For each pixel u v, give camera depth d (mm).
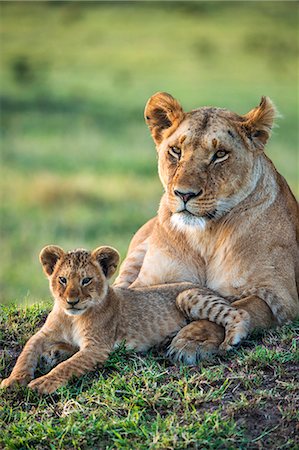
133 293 10898
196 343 10133
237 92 56625
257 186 10898
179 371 9789
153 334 10719
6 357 10711
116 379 9656
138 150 43000
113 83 59531
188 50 69125
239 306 10508
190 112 11000
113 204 32906
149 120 11281
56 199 33781
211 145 10484
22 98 54500
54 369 9914
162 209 11398
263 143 10906
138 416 8898
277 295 10719
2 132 46344
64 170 39000
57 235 28297
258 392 9062
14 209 32219
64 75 62125
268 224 10906
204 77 60969
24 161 40438
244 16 81125
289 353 9781
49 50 70500
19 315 11891
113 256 10602
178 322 10891
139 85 59125
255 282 10797
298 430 8422
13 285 23094
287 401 8883
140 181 36750
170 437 8453
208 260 11117
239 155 10609
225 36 73750
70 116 50406
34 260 25609
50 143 44531
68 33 76375
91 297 10211
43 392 9641
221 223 10859
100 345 10258
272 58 67375
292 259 11055
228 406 8914
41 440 8859
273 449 8242
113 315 10492
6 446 8867
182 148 10617
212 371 9602
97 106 53125
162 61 66188
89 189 34562
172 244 11281
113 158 41188
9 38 74438
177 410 9008
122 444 8555
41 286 23016
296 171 38875
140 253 12578
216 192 10469
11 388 9766
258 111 10758
